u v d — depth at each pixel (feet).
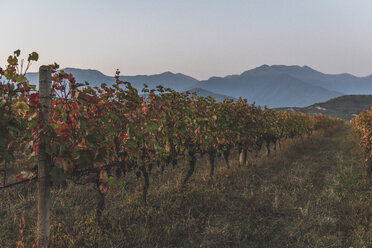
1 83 8.64
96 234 12.01
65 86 10.19
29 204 16.53
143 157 15.99
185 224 14.12
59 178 9.79
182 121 19.57
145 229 12.88
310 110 412.16
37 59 9.28
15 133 9.46
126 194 17.95
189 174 20.10
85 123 10.42
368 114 34.60
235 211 16.52
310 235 13.41
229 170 25.23
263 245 12.74
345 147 45.55
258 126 31.32
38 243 9.96
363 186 21.22
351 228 14.15
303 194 19.26
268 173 25.88
